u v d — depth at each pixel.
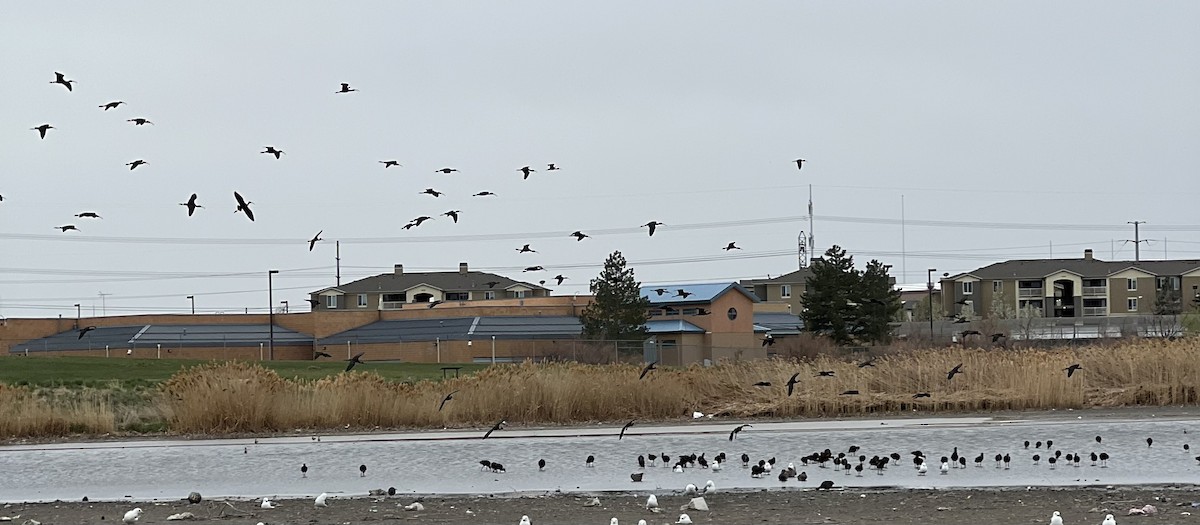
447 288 136.25
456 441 35.50
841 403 42.75
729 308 97.94
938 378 44.41
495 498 24.83
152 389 49.25
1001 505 22.48
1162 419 38.41
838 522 20.89
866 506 22.66
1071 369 35.97
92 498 26.33
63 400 44.75
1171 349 44.56
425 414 40.56
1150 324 99.69
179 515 22.75
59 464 32.06
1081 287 147.12
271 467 31.02
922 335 94.81
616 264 90.12
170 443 36.16
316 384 41.56
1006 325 98.44
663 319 98.69
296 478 29.14
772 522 21.00
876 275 86.44
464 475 28.97
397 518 22.27
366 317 104.06
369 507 23.83
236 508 24.09
